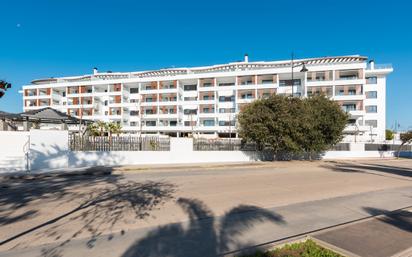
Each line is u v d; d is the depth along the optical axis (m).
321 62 52.38
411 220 5.79
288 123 19.52
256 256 3.81
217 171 16.05
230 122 49.38
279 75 50.19
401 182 12.70
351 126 46.72
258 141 21.42
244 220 5.96
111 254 4.09
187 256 4.04
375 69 51.59
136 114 56.56
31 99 61.53
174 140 19.98
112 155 17.38
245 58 60.22
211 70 58.34
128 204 7.32
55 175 12.84
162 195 8.58
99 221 5.77
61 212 6.45
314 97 24.67
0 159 13.59
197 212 6.58
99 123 28.55
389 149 36.56
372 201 8.16
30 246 4.38
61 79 67.19
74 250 4.23
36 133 14.30
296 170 17.38
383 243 4.42
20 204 7.22
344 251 4.03
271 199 8.23
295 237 4.70
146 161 18.73
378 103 51.72
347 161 27.08
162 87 56.41
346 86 46.38
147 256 4.03
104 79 59.81
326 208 7.17
